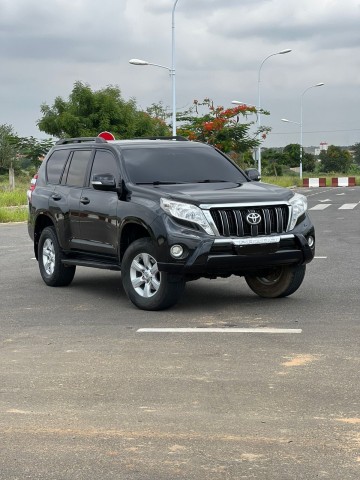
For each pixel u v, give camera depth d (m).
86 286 12.52
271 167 90.69
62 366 7.46
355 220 24.75
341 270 13.51
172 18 41.03
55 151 12.73
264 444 5.29
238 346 8.12
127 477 4.78
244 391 6.51
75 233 11.74
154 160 11.22
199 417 5.87
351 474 4.77
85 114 46.31
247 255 9.86
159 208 10.06
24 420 5.89
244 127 55.34
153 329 9.07
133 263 10.39
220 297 11.18
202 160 11.46
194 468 4.89
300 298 10.93
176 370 7.22
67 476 4.81
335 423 5.68
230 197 10.02
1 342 8.59
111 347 8.21
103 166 11.48
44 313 10.30
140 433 5.55
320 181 67.38
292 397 6.32
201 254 9.70
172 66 41.22
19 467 4.96
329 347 7.98
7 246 19.02
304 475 4.76
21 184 52.56
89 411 6.07
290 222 10.23
